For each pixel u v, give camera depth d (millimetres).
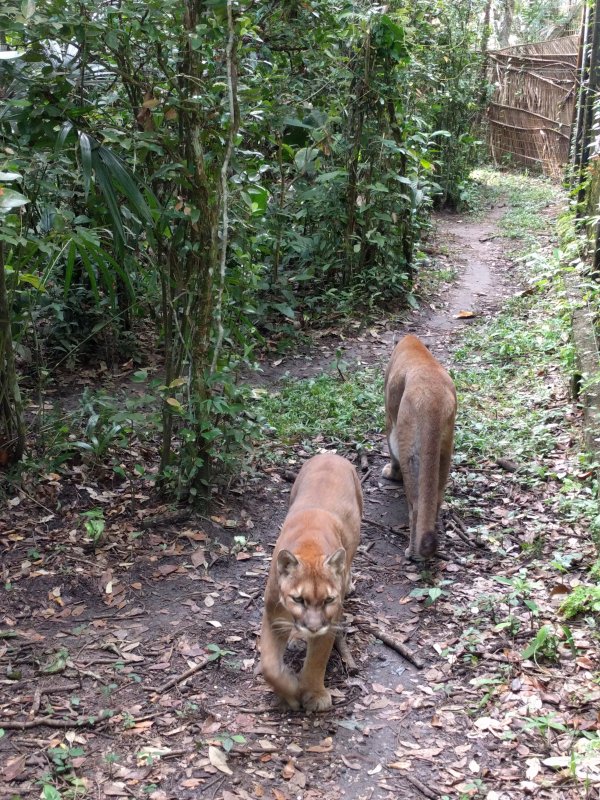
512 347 5215
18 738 2158
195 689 2385
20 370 4672
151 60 3078
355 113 6016
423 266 7520
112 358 4930
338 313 6059
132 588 2863
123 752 2131
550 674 2434
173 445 3779
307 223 6504
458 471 3789
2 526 3150
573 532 3201
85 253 3234
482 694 2387
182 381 3160
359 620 2758
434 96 9023
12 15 2756
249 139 4492
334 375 5047
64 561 2971
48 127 3008
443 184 10516
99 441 3562
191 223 3057
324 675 2420
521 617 2705
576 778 2039
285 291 5648
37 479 3426
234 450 3449
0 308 3264
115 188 3021
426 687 2438
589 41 7781
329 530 2439
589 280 5242
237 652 2559
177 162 3029
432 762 2143
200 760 2115
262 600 2832
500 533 3254
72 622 2672
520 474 3725
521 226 9328
